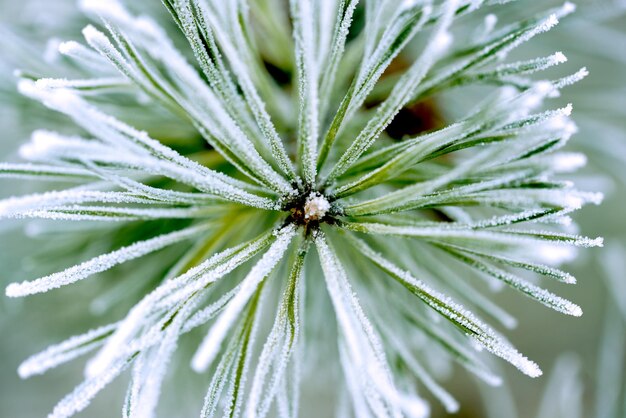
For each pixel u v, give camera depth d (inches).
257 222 13.5
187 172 11.3
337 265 11.9
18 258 16.5
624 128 19.0
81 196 11.2
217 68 12.0
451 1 11.4
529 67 12.1
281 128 14.2
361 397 12.3
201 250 12.9
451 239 11.9
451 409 13.2
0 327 19.7
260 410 11.7
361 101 12.2
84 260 14.6
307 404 26.3
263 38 14.5
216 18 12.3
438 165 13.3
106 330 12.0
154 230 14.3
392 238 14.3
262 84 13.5
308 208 11.8
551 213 11.5
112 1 10.8
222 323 10.5
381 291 14.3
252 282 11.0
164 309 11.9
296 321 11.8
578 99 16.7
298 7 11.3
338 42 12.0
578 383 19.0
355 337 10.9
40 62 14.1
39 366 11.6
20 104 14.3
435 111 14.8
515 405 28.1
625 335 18.3
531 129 11.5
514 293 27.3
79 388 11.6
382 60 11.9
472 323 11.6
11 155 16.5
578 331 27.3
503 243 11.5
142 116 13.9
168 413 16.5
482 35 13.3
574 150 17.8
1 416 25.9
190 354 15.8
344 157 12.0
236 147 11.7
